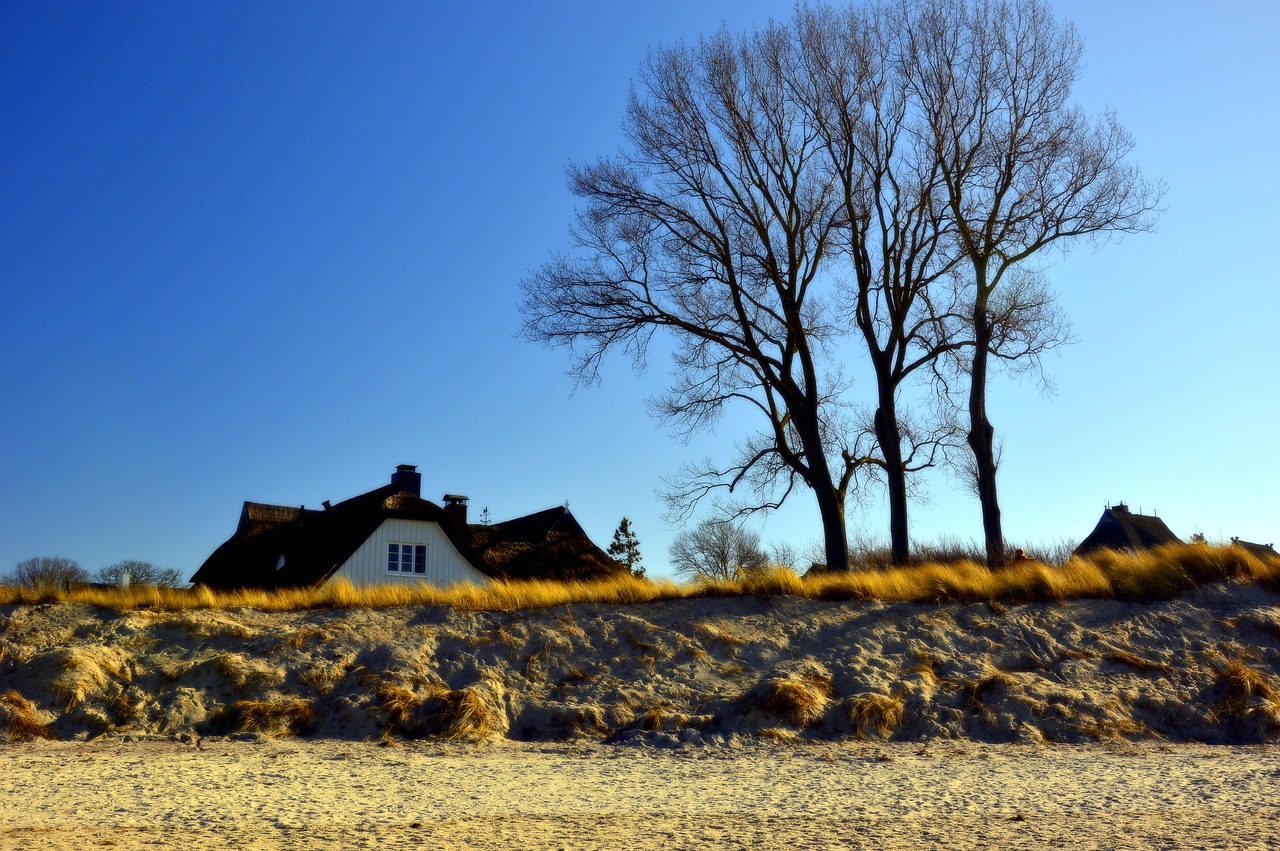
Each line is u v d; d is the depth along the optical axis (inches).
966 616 751.7
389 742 591.5
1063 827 374.9
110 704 627.5
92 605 750.5
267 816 384.8
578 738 613.9
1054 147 1038.4
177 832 353.1
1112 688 660.7
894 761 542.9
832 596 798.5
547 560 1589.6
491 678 666.2
